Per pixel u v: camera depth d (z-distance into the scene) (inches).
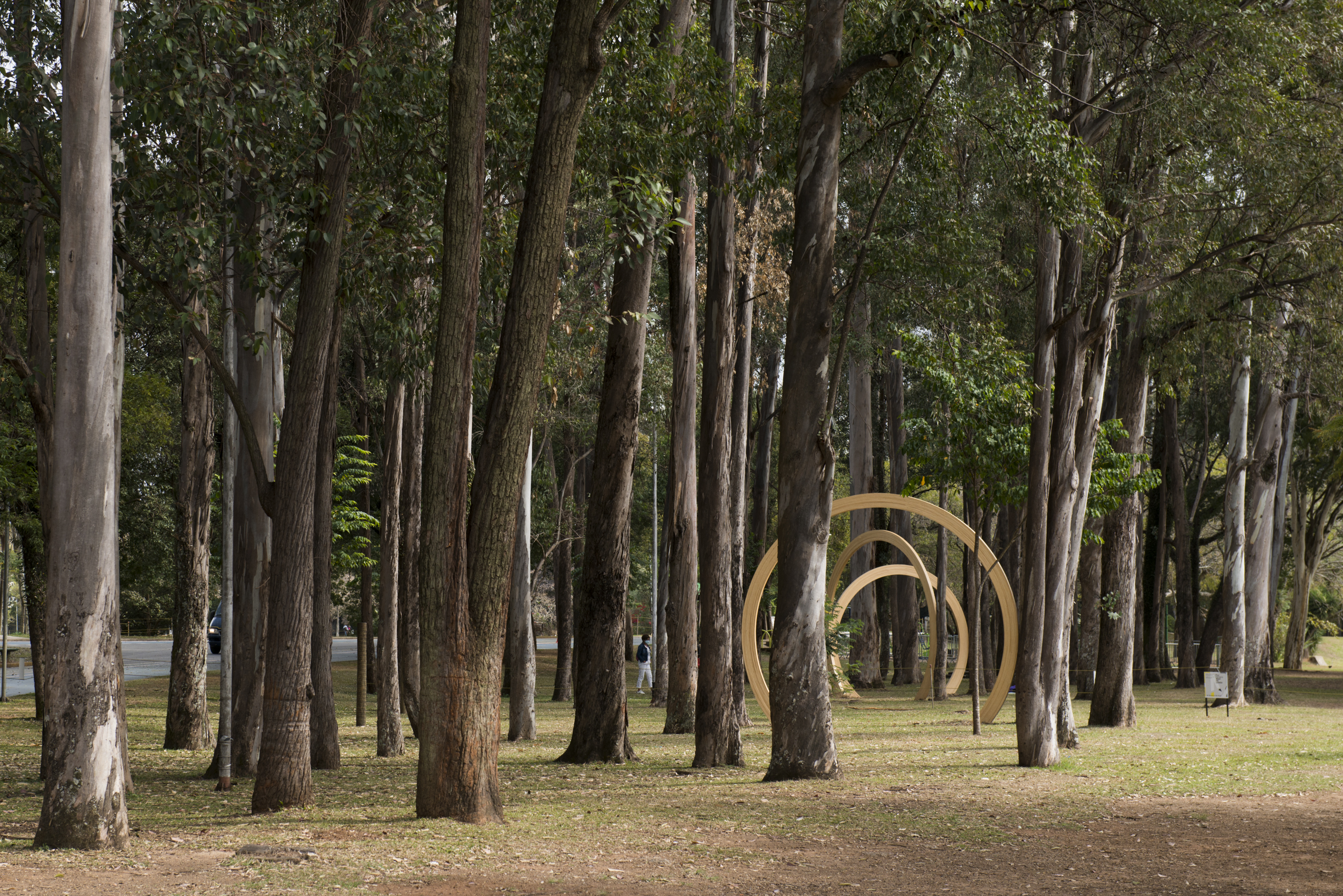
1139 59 637.3
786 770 554.6
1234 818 433.7
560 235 416.5
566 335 896.9
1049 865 339.9
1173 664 2042.3
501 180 553.0
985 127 562.9
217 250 488.1
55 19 465.4
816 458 558.3
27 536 967.6
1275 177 651.5
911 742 781.9
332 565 937.5
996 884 309.1
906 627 1673.2
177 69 414.3
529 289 410.3
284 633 441.4
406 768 623.8
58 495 348.2
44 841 343.9
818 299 553.9
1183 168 673.0
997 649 1769.2
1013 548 1600.6
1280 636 2372.0
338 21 467.5
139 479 1364.4
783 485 562.9
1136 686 1674.5
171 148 457.7
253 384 581.6
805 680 557.3
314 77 434.6
